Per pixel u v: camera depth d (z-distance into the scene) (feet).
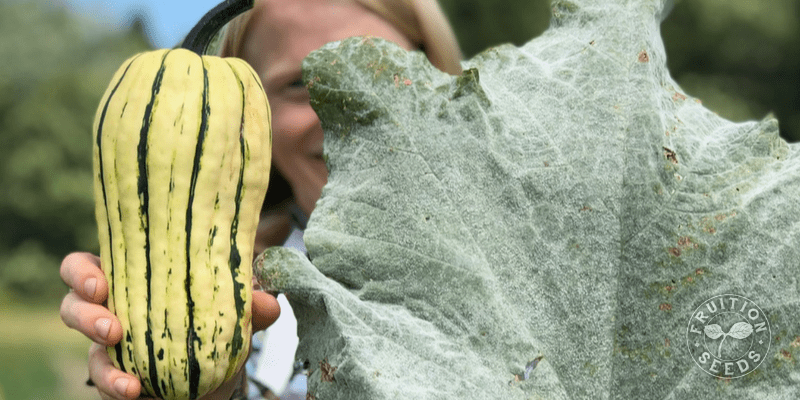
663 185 2.44
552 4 2.67
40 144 35.63
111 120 2.43
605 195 2.45
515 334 2.43
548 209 2.46
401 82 2.50
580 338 2.43
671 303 2.42
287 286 2.40
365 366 2.33
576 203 2.46
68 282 2.55
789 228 2.42
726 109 28.27
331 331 2.39
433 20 3.32
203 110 2.41
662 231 2.43
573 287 2.44
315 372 2.39
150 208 2.39
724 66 30.58
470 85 2.49
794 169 2.47
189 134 2.39
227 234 2.43
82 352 16.34
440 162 2.47
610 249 2.44
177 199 2.39
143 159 2.39
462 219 2.46
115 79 2.48
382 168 2.48
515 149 2.48
